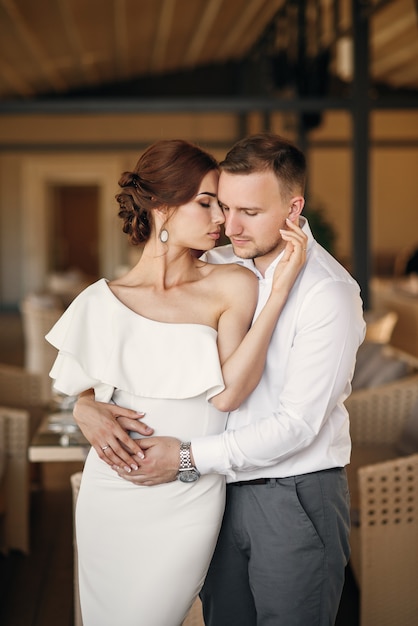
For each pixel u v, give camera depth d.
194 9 10.41
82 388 1.81
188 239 1.79
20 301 14.91
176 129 14.85
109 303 1.80
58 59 11.72
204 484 1.80
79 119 14.77
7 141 14.73
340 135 14.83
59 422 3.30
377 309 8.76
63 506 4.40
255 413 1.85
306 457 1.85
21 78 12.32
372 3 6.98
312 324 1.77
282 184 1.78
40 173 14.82
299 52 9.26
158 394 1.77
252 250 1.82
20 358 9.51
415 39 11.32
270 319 1.76
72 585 3.43
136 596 1.82
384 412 3.74
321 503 1.86
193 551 1.81
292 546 1.84
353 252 7.03
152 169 1.75
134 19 10.20
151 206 1.76
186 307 1.81
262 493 1.86
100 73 13.74
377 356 4.21
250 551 1.91
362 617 2.76
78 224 17.80
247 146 1.77
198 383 1.75
